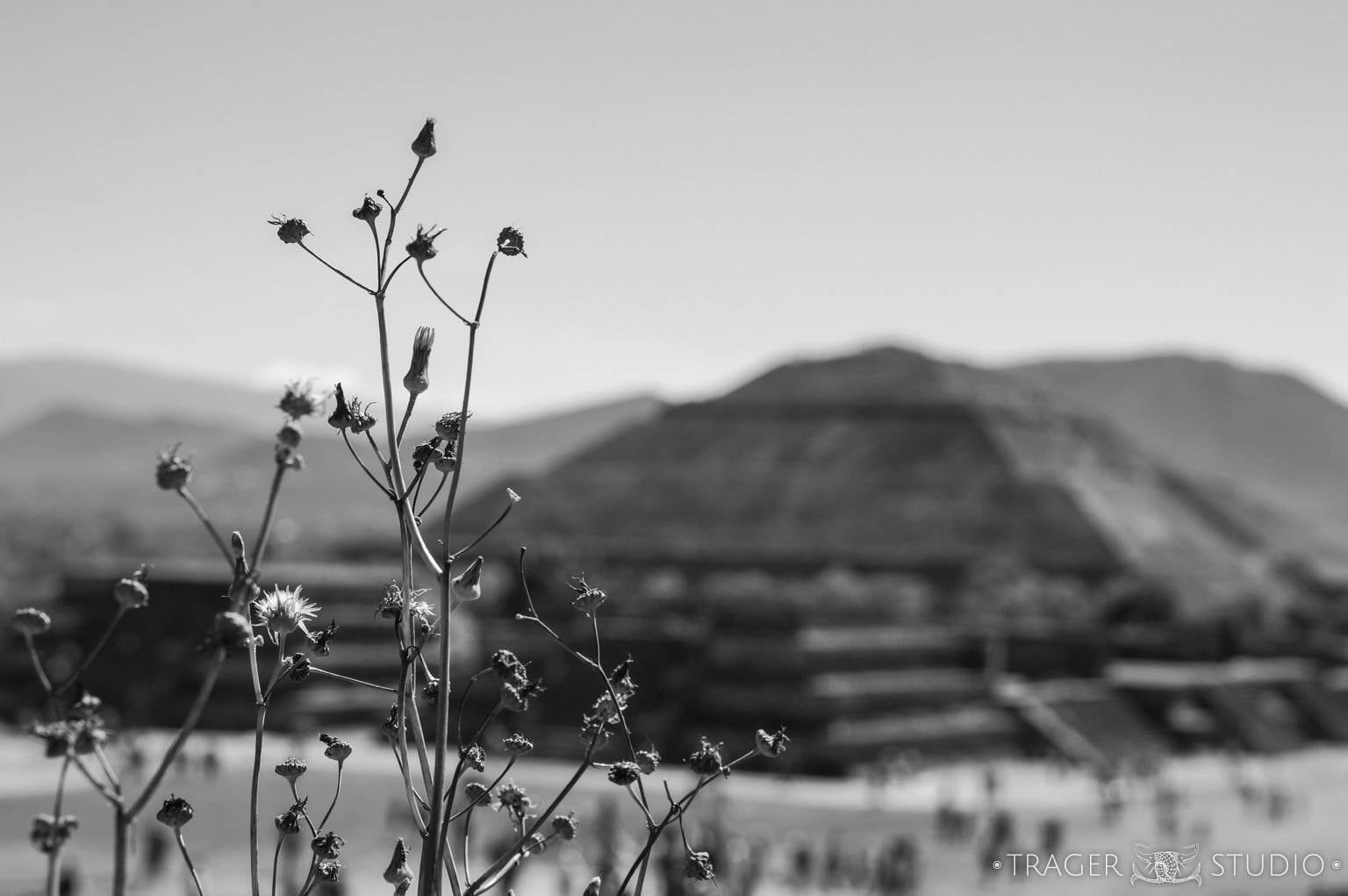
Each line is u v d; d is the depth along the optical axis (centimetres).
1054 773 13950
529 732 12306
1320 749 17488
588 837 7681
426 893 888
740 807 10738
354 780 8838
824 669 13688
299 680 895
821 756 12912
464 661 10112
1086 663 16762
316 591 13562
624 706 959
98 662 13888
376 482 928
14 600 14525
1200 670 18225
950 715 14588
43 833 840
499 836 6594
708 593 17975
